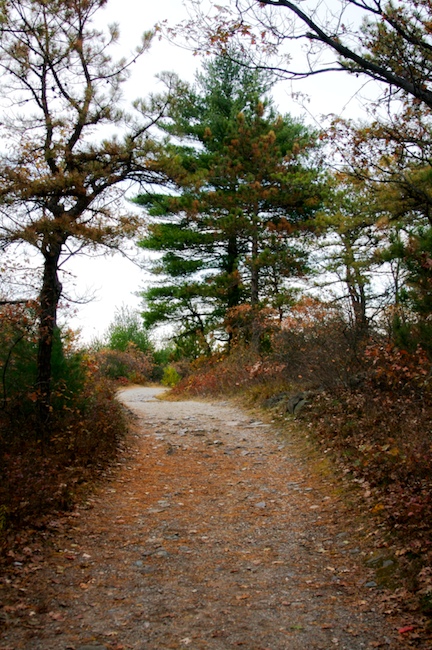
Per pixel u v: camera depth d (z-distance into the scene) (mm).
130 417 13172
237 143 21578
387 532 5770
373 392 10055
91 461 8719
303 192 21344
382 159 8680
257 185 20500
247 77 24219
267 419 12734
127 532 6328
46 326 8984
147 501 7496
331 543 5918
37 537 5812
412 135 8141
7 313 8969
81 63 9344
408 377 9359
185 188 10070
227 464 9445
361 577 5059
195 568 5387
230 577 5180
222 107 24484
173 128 9797
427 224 10289
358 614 4406
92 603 4621
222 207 21812
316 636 4117
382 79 6137
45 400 9398
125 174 9648
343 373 11188
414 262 9836
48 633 4109
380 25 6387
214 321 27328
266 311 20703
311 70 6230
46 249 8688
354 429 9242
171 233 24016
